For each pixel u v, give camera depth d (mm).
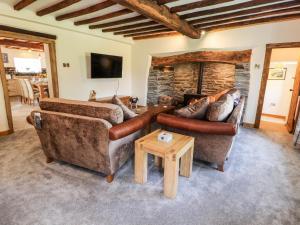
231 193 1909
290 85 5031
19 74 8484
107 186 1987
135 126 2059
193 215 1603
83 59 4746
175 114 2490
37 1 3041
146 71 5938
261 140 3465
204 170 2357
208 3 2746
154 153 1816
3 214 1583
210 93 5250
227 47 4410
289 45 3721
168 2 2748
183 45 5031
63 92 4418
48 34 3891
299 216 1604
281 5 2883
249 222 1535
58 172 2250
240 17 3576
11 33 3338
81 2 3061
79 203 1727
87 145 1976
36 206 1682
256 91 4227
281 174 2291
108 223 1507
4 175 2168
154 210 1653
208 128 2111
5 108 3488
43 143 2346
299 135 3125
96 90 5246
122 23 4094
